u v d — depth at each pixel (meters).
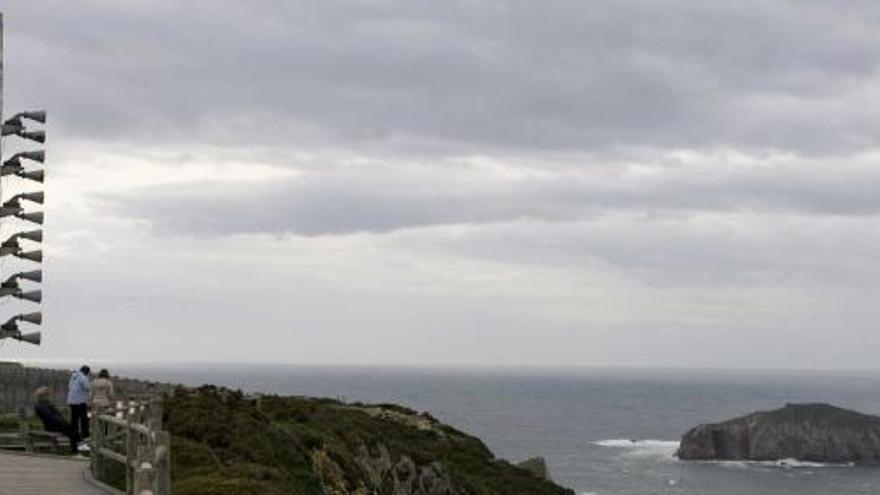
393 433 53.84
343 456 39.28
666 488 157.75
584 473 172.00
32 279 34.41
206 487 24.58
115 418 23.08
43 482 23.05
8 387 44.25
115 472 24.98
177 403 35.00
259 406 43.09
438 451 54.78
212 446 31.17
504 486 54.38
